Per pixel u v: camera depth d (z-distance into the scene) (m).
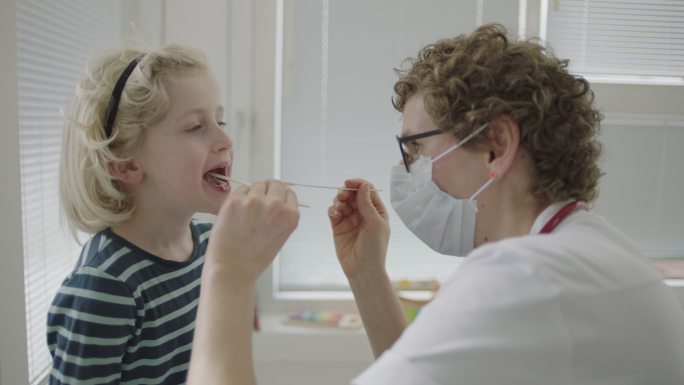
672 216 1.73
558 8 1.60
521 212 0.68
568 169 0.66
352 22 1.57
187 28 1.47
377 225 0.90
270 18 1.49
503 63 0.66
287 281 1.68
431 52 0.74
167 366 0.88
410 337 0.49
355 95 1.60
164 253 0.91
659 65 1.67
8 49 0.87
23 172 0.98
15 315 0.91
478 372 0.45
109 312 0.77
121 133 0.83
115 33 1.44
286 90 1.56
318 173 1.63
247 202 0.62
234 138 1.51
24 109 0.98
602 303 0.51
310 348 1.52
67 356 0.76
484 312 0.48
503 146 0.66
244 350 0.57
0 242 0.88
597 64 1.66
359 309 0.92
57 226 1.16
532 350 0.46
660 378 0.53
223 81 1.49
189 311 0.91
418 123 0.72
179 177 0.85
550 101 0.64
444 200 0.73
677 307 0.60
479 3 1.60
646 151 1.69
